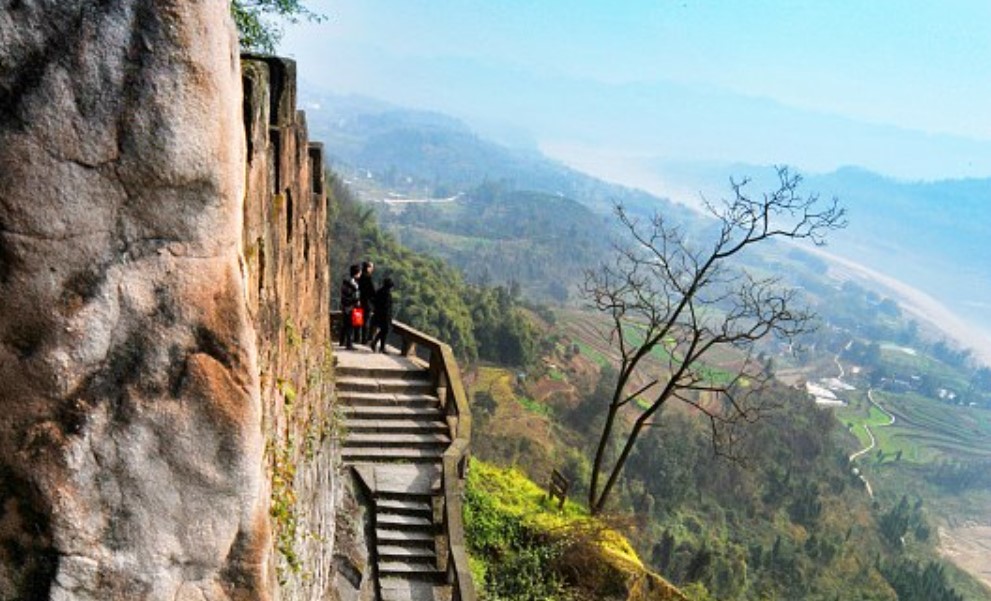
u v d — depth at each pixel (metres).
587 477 48.50
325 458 8.76
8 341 2.67
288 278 5.76
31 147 2.62
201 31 2.74
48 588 2.74
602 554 13.34
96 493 2.78
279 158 5.05
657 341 15.02
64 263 2.70
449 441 12.92
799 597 47.59
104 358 2.76
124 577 2.83
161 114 2.71
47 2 2.61
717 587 39.84
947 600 58.88
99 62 2.65
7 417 2.68
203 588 2.97
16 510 2.71
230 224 2.91
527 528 13.78
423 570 11.12
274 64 5.02
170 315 2.82
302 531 5.92
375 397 13.20
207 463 2.90
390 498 11.84
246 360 2.95
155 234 2.79
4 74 2.60
